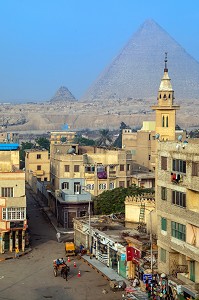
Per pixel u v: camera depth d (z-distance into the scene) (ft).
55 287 194.39
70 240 281.74
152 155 457.27
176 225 174.81
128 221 261.65
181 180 171.22
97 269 217.56
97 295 183.62
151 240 190.49
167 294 171.32
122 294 184.03
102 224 256.11
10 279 205.87
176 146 174.91
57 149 379.55
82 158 354.13
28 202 415.03
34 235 294.66
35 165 489.67
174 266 178.70
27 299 179.73
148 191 325.01
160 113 294.05
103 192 334.24
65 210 317.63
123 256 205.16
